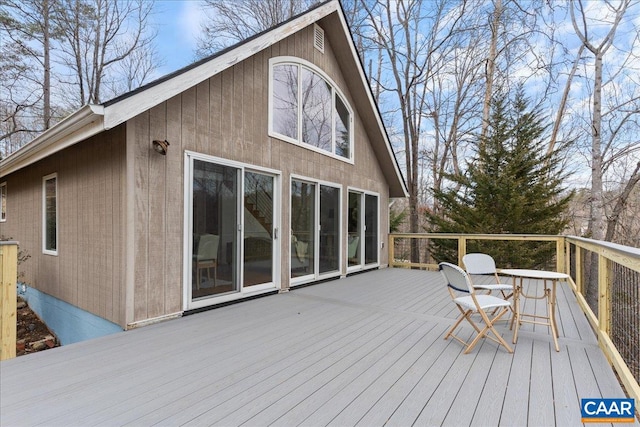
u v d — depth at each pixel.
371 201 8.59
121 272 3.61
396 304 4.77
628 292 2.74
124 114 3.26
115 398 2.14
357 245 7.94
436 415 1.99
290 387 2.31
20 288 6.68
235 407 2.05
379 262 8.80
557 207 9.16
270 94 5.40
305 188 6.24
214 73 4.12
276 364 2.69
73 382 2.35
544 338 3.35
